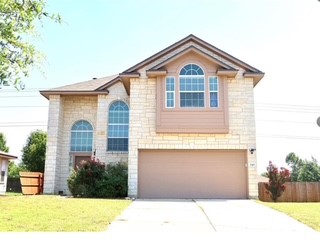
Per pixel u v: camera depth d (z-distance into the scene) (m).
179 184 16.98
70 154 21.06
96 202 13.03
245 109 17.34
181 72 17.59
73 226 8.37
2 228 7.96
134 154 17.05
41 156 33.97
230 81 17.64
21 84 7.79
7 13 7.21
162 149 17.23
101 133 20.66
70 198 15.23
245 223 9.45
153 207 12.48
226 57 17.91
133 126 17.28
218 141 17.08
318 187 20.17
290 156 76.12
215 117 17.12
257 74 17.48
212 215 10.74
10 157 28.94
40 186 21.88
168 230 8.34
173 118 17.14
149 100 17.52
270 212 11.45
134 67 17.83
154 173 17.09
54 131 20.56
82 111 21.64
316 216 10.40
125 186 16.98
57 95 21.05
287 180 18.98
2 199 12.73
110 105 21.14
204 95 17.34
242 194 16.83
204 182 16.98
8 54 7.59
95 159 18.78
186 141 17.12
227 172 17.06
